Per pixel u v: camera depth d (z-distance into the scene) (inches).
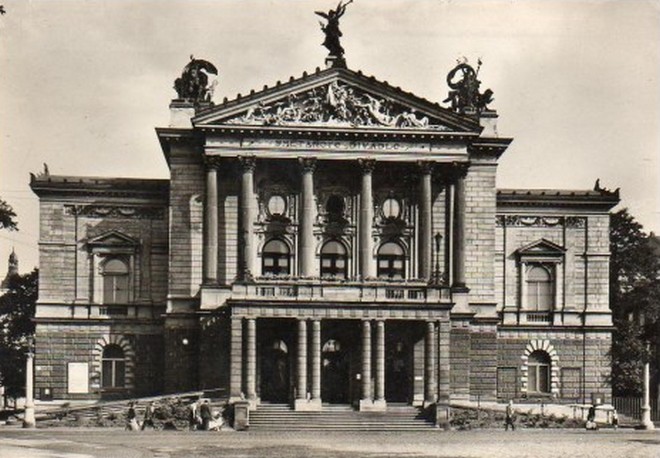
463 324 3479.3
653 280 4345.5
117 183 3747.5
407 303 3235.7
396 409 3196.4
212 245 3479.3
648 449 2353.6
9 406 4987.7
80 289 3718.0
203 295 3452.3
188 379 3526.1
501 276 3853.3
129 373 3703.3
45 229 3722.9
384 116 3533.5
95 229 3747.5
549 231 3885.3
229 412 3112.7
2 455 2025.1
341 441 2561.5
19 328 4640.8
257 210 3565.5
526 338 3828.7
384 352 3321.9
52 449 2191.2
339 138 3518.7
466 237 3644.2
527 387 3816.4
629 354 4136.3
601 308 3860.7
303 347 3201.3
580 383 3828.7
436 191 3624.5
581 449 2342.5
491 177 3671.3
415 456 2140.7
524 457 2135.8
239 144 3491.6
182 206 3572.8
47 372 3676.2
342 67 3528.5
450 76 3791.8
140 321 3720.5
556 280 3863.2
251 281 3235.7
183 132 3577.8
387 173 3609.7
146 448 2294.5
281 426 3053.6
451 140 3545.8
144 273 3747.5
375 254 3599.9
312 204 3526.1
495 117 3710.6
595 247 3882.9
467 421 3193.9
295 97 3516.2
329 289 3245.6
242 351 3218.5
